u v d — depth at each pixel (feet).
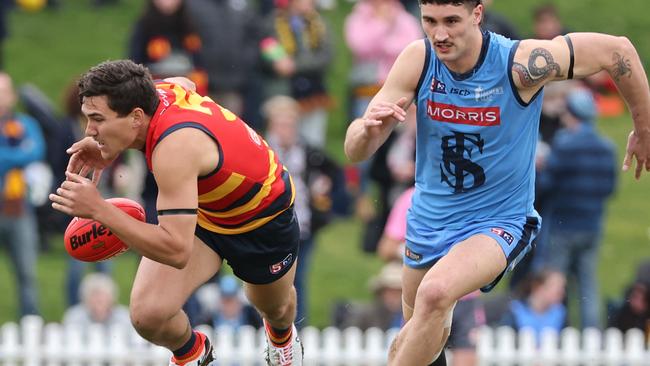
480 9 71.31
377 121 71.20
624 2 252.21
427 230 75.87
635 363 126.31
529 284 128.98
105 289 128.57
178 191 67.72
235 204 72.18
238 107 161.99
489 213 74.64
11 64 217.15
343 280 159.63
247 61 161.58
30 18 236.84
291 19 165.17
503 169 73.87
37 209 146.20
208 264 74.08
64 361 125.49
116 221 67.21
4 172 138.21
